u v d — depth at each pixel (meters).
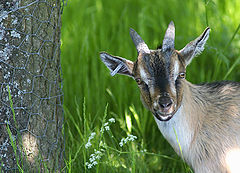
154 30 14.66
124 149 10.30
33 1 7.86
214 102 9.20
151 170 10.52
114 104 11.92
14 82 7.91
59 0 8.52
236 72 12.89
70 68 13.57
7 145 8.04
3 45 7.75
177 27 14.27
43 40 8.12
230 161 8.80
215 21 13.70
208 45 11.45
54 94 8.59
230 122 8.90
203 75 12.23
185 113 8.72
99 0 17.36
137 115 10.94
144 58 8.17
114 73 8.91
